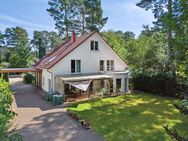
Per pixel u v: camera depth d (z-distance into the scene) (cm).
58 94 2883
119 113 2178
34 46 11288
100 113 2173
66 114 2131
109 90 3378
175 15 1232
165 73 3234
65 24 5956
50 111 2256
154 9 3359
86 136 1518
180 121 1891
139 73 3772
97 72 3494
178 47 909
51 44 11400
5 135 698
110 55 3653
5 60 8919
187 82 801
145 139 1466
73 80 2892
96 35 3444
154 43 3844
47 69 3097
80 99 2873
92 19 6075
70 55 3188
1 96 1041
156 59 3809
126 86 3653
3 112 802
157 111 2264
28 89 3953
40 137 1495
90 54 3400
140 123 1834
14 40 9994
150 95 3266
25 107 2430
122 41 6159
